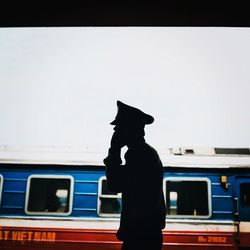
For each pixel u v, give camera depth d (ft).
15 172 19.04
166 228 18.21
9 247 18.21
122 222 7.50
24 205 18.60
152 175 7.65
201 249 18.03
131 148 7.84
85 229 18.20
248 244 18.21
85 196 18.65
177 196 18.80
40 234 18.29
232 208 18.71
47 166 19.10
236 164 19.17
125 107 7.95
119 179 7.39
